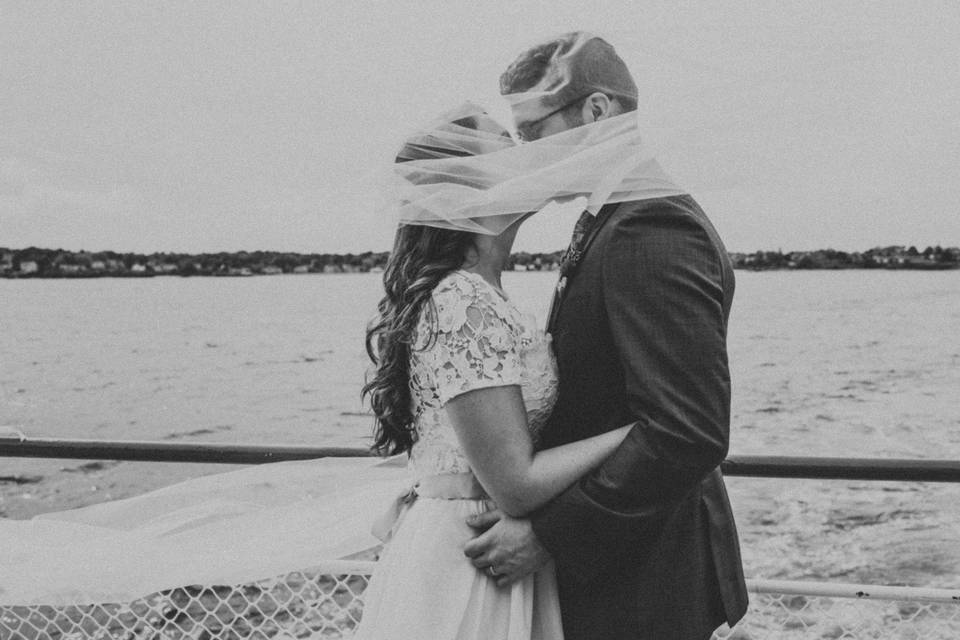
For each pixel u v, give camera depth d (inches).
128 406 1259.8
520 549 56.3
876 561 772.0
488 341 55.7
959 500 912.9
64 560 78.2
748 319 1942.7
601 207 57.1
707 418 52.0
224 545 78.8
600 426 58.0
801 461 74.7
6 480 406.9
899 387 1438.2
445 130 57.9
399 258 59.9
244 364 1614.2
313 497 82.1
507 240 61.4
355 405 1412.4
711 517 61.6
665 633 57.9
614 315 54.2
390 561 62.5
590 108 58.2
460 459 60.2
